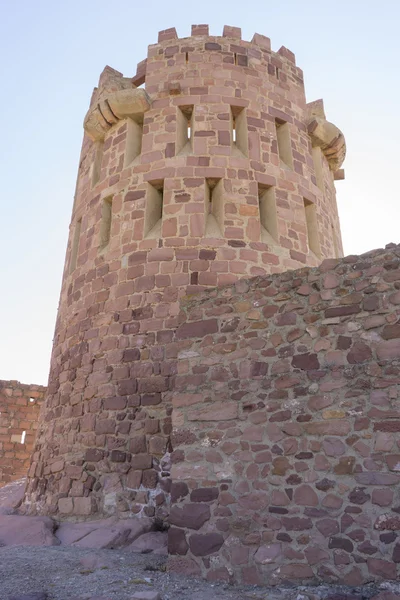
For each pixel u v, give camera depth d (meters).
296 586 5.52
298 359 6.56
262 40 15.97
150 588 5.55
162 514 9.38
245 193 13.09
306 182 14.55
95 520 9.80
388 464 5.59
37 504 11.32
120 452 10.34
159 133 13.84
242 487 6.30
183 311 7.74
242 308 7.27
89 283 12.91
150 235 12.55
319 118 15.57
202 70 14.68
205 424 6.85
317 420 6.16
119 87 15.70
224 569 5.98
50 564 6.63
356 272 6.59
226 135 13.71
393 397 5.80
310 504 5.85
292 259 12.95
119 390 10.97
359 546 5.44
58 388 12.61
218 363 7.11
